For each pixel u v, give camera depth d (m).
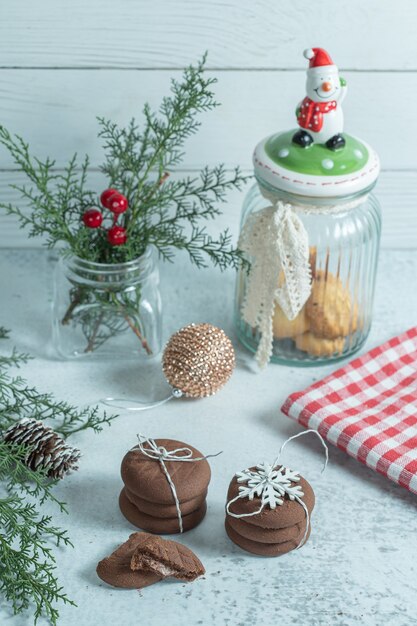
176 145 1.21
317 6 1.21
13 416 1.13
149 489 1.02
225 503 1.07
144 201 1.18
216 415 1.15
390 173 1.33
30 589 0.98
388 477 1.08
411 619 0.98
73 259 1.16
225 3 1.21
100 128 1.27
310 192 1.12
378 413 1.13
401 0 1.21
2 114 1.26
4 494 1.07
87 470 1.09
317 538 1.04
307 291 1.14
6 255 1.34
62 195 1.18
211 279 1.31
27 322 1.25
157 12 1.21
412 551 1.03
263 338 1.18
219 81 1.25
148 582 1.00
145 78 1.25
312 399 1.13
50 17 1.21
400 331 1.25
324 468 1.08
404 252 1.37
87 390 1.17
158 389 1.18
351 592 1.00
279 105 1.27
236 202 1.33
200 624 0.97
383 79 1.26
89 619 0.97
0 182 1.30
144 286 1.17
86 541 1.03
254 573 1.01
